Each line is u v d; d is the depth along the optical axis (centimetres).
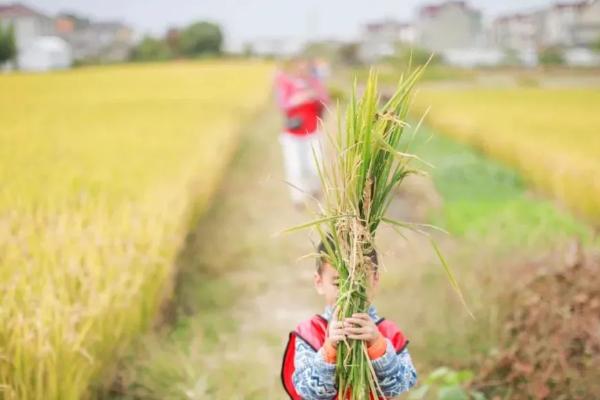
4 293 401
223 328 545
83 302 413
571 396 384
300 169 892
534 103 2511
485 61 7544
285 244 776
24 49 7606
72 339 359
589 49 6794
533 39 7950
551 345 403
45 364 351
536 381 385
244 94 2412
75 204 639
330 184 248
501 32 8712
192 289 629
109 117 1625
